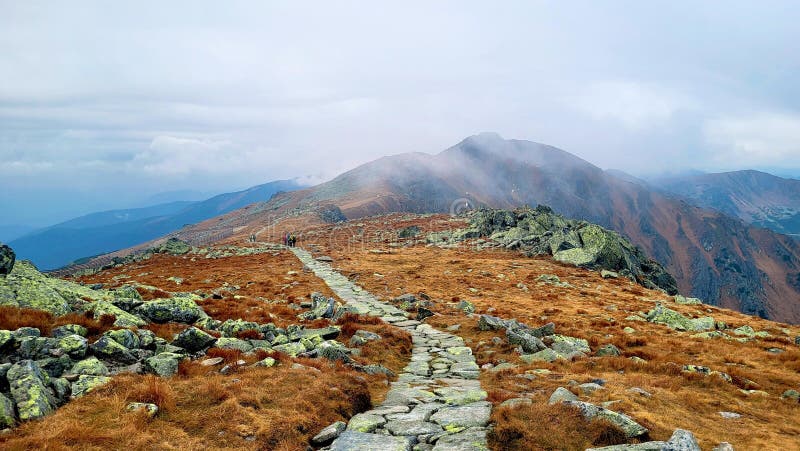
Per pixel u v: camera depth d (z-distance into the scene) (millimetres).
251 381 14633
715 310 44688
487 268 63031
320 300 33656
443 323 32188
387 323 31656
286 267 63938
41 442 9492
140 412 11289
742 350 26625
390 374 20000
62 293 19109
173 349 16562
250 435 11438
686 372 20516
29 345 13344
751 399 18297
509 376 19078
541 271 61562
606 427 11969
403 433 12492
